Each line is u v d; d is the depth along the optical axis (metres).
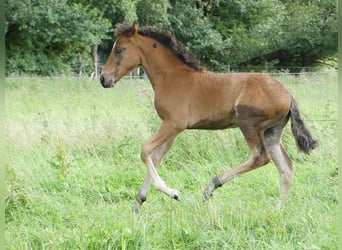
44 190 7.86
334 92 15.04
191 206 7.00
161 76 7.90
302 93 14.74
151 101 10.69
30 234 6.18
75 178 8.35
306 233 6.01
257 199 7.32
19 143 10.00
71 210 6.88
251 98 7.39
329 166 8.73
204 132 9.94
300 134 7.47
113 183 8.44
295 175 8.44
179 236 6.07
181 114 7.69
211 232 6.06
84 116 12.94
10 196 7.16
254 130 7.45
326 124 10.33
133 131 10.35
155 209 7.16
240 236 5.96
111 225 6.21
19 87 18.94
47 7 26.69
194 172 8.78
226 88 7.57
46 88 18.70
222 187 8.00
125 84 18.44
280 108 7.40
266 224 6.32
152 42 7.95
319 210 6.70
